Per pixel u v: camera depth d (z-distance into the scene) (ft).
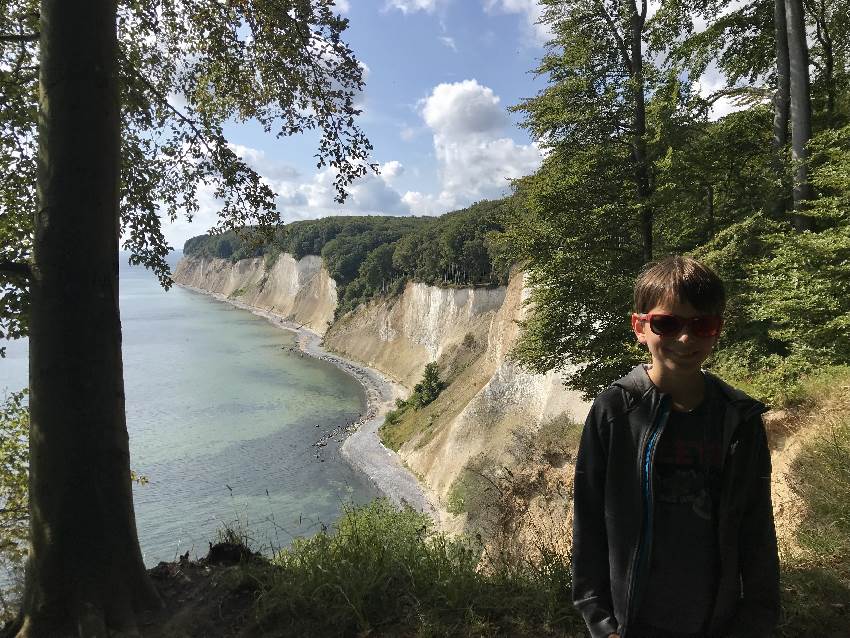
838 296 33.86
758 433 5.53
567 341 51.55
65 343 13.70
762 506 5.59
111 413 14.19
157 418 190.49
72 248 13.83
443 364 204.44
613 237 53.26
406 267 306.35
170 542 101.45
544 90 54.34
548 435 77.46
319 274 450.71
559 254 51.72
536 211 53.93
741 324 44.04
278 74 25.39
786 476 18.72
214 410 202.28
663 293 5.63
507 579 12.93
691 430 5.69
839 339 33.09
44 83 14.15
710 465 5.58
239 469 142.51
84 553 13.24
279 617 12.19
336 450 159.53
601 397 6.16
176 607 13.21
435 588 12.32
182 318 495.00
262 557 14.94
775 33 53.06
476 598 11.93
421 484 130.93
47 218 13.92
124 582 13.37
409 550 14.05
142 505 118.52
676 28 53.52
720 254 45.03
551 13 52.80
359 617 11.52
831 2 54.49
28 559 13.70
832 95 56.08
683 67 57.06
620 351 47.83
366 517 18.88
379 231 427.33
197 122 23.65
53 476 13.48
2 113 22.08
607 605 5.92
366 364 290.56
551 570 12.43
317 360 305.53
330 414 199.62
